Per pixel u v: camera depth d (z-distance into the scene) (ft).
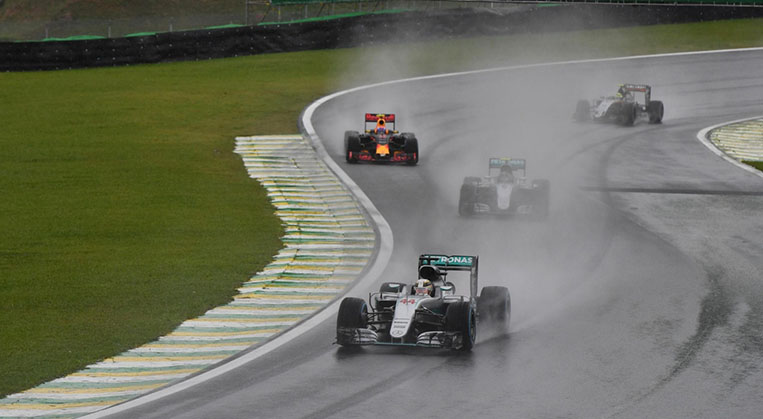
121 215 290.15
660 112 505.25
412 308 159.53
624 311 190.29
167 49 644.69
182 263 231.91
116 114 479.82
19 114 477.36
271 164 376.07
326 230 272.31
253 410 131.95
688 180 362.33
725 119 521.24
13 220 282.15
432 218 289.74
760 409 132.77
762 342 167.73
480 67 645.51
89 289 207.10
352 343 157.99
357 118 485.97
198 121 465.06
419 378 146.10
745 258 240.53
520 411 131.44
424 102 538.47
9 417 130.41
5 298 199.31
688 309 191.42
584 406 133.80
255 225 278.46
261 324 180.45
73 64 618.03
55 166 368.27
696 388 142.10
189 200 313.12
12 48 604.90
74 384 145.79
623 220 288.71
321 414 129.90
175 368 153.89
